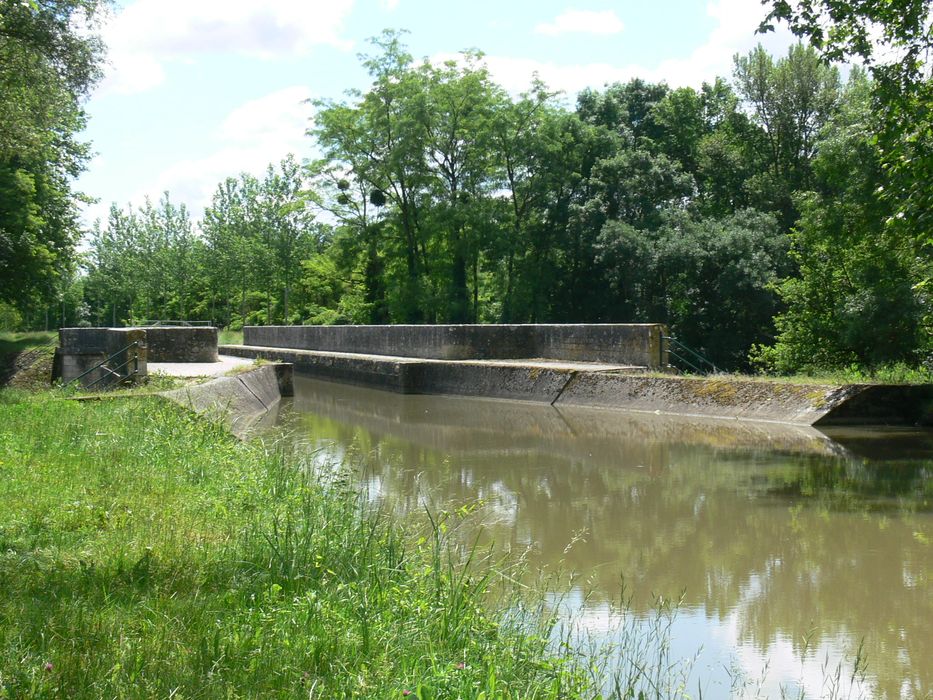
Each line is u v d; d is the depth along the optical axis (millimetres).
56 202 37688
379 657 4605
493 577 7445
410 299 45156
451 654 4914
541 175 44719
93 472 8922
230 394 18078
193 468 9445
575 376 20828
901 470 12281
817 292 25016
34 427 11133
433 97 44094
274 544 6469
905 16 12695
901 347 22328
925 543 8859
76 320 71750
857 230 21875
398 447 15172
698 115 50781
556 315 44719
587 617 6832
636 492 11344
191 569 5785
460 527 9430
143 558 5812
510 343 24859
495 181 45281
